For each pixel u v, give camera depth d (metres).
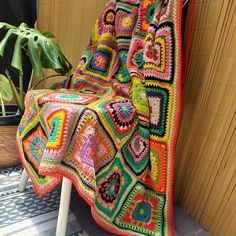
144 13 0.79
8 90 1.14
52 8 1.41
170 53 0.70
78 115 0.61
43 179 0.69
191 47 0.81
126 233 0.71
